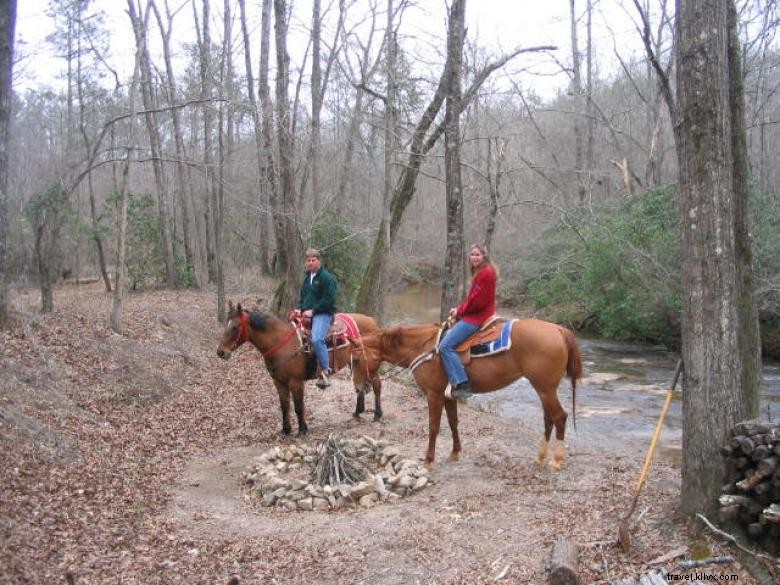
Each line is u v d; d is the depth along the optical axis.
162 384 11.73
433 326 8.33
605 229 19.73
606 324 22.00
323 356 9.47
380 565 5.66
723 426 5.61
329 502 7.05
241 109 19.11
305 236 19.73
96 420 9.22
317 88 21.41
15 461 6.83
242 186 26.53
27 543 5.38
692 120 5.59
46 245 13.59
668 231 18.95
